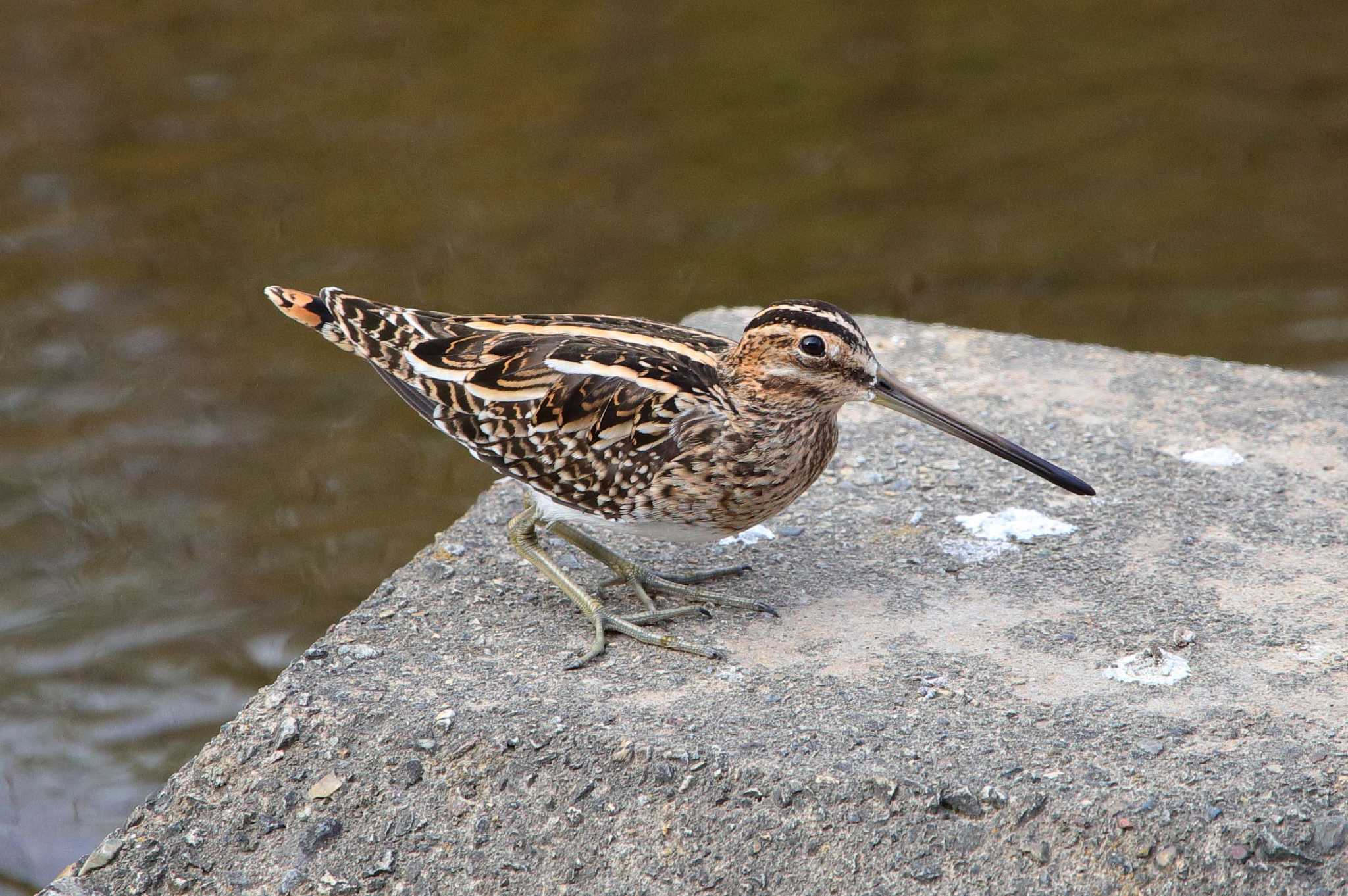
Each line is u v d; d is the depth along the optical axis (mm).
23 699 11828
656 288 16531
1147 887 7230
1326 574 9297
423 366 9398
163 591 12891
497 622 9148
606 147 19391
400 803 8039
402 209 18031
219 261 16969
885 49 21922
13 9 23078
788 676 8523
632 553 9922
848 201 18312
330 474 14266
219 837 8062
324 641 8922
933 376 12039
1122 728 7934
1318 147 19141
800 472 9055
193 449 14508
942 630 8922
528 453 9062
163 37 22250
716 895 7582
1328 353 15391
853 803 7621
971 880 7398
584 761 7961
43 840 10719
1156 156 19125
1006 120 20016
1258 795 7363
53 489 13922
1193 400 11516
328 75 21094
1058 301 16469
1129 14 22922
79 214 17891
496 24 22828
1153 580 9305
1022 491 10336
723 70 21406
